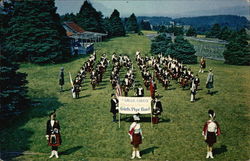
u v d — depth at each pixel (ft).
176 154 39.01
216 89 79.92
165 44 174.81
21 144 44.14
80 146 42.88
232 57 135.95
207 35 307.99
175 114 57.88
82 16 256.32
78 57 153.69
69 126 52.11
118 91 66.69
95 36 226.17
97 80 86.63
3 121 54.65
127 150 41.01
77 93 73.72
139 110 51.31
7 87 54.34
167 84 81.05
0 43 59.31
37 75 107.96
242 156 37.83
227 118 54.70
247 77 98.17
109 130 49.65
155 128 49.78
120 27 307.37
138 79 97.04
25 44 126.52
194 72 108.68
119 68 111.75
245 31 139.54
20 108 60.59
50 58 131.03
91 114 59.47
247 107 62.13
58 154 39.88
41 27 131.85
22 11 130.21
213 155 38.34
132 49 197.16
